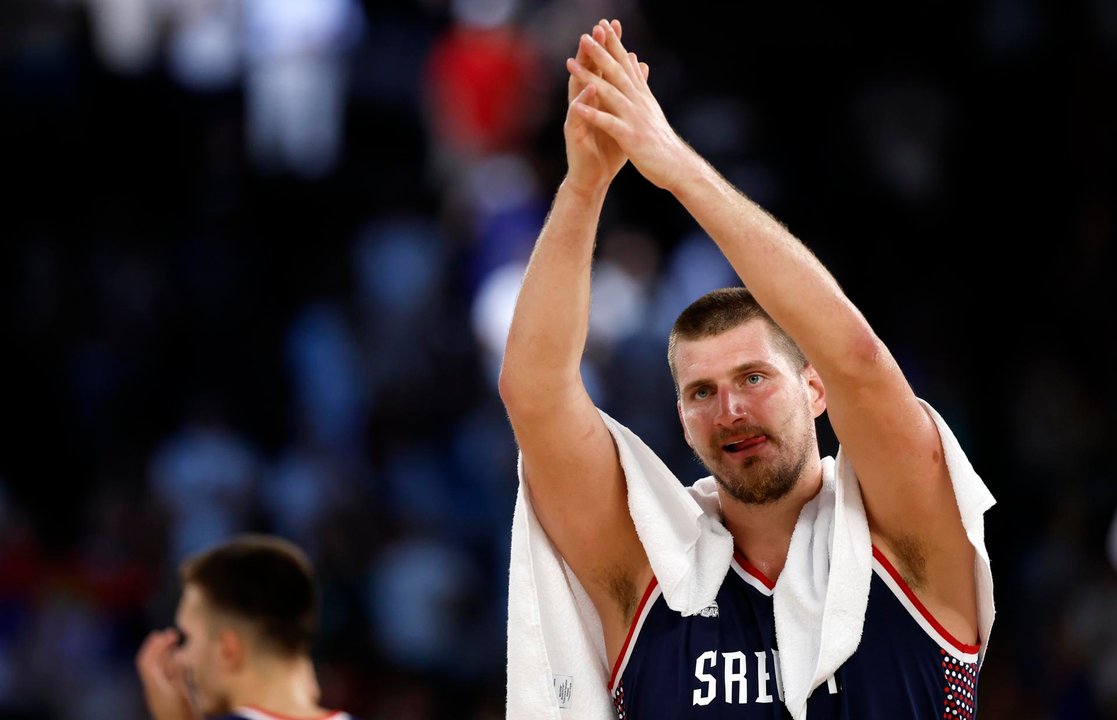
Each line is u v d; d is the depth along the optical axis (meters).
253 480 33.12
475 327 37.06
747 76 43.56
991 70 43.56
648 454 10.94
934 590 10.48
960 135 42.97
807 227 40.91
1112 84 42.31
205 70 41.25
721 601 10.73
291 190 41.03
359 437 34.88
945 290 40.19
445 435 35.12
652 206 39.53
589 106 10.37
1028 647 29.61
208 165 41.00
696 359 10.78
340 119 41.66
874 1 44.19
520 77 41.47
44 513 34.22
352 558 31.00
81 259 39.03
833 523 10.62
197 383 37.06
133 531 31.08
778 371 10.69
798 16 44.00
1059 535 31.23
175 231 40.06
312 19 41.41
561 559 11.22
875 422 10.15
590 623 11.21
